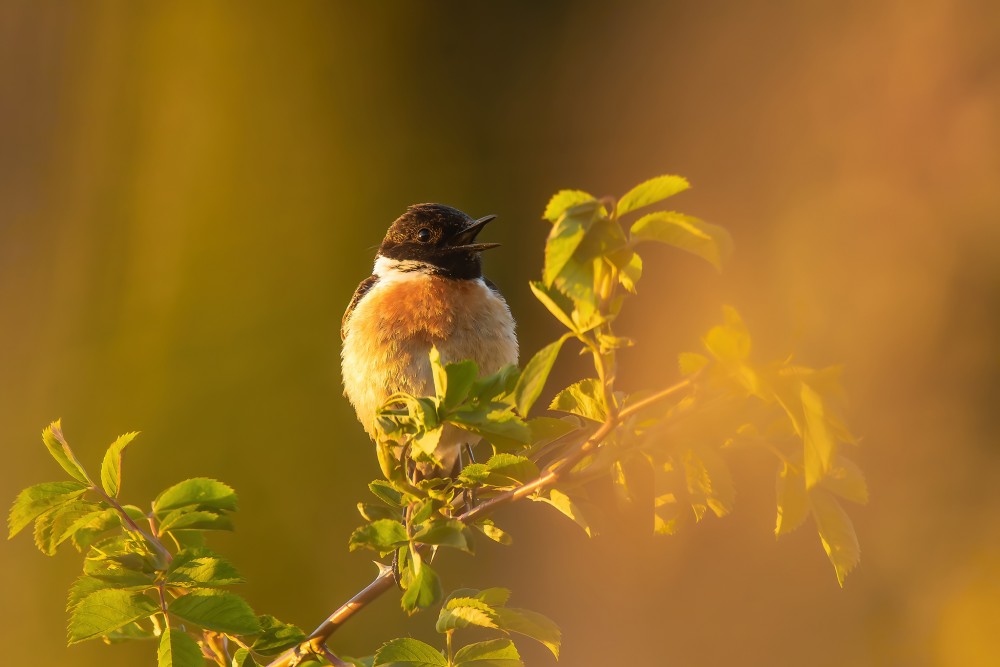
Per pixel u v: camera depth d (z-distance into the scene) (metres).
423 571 3.76
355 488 13.51
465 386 3.76
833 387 3.16
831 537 3.46
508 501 3.95
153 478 13.52
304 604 12.96
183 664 3.68
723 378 3.30
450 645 3.93
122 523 3.98
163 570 3.81
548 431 4.09
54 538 4.00
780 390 3.13
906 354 12.89
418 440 3.81
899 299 13.10
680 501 3.76
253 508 13.33
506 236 15.02
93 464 13.54
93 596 3.72
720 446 3.69
